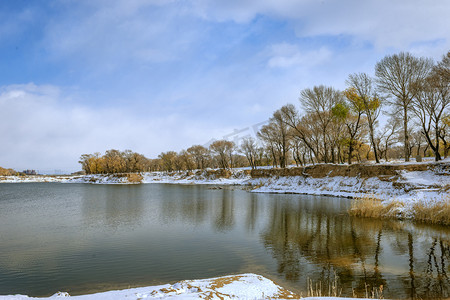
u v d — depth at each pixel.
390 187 34.09
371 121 45.03
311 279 10.66
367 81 43.59
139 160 129.38
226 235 18.55
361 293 9.22
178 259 13.57
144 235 18.89
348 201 34.31
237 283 7.62
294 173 53.78
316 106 51.12
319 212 26.56
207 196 47.28
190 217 26.05
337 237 17.11
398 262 12.40
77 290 10.02
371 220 22.02
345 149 60.09
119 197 48.28
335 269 11.73
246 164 130.25
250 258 13.52
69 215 28.39
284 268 12.00
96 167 138.62
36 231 20.58
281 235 18.14
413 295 9.05
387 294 9.15
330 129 55.28
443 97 33.44
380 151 67.12
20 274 11.73
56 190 71.62
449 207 19.69
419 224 20.00
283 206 31.67
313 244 15.74
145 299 5.88
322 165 48.59
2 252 15.11
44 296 9.58
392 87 39.34
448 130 44.22
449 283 10.02
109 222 24.02
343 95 48.00
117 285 10.45
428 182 30.94
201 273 11.63
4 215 28.89
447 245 14.84
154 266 12.59
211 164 126.31
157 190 64.94
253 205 33.53
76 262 13.27
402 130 58.41
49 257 14.11
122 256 14.16
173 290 6.68
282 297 6.68
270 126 70.88
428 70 36.62
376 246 14.96
